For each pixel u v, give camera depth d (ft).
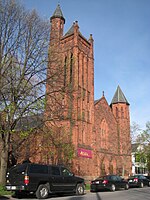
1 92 66.03
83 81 145.18
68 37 148.15
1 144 69.15
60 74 78.84
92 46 159.63
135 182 104.17
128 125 180.34
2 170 67.21
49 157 104.53
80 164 124.47
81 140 130.72
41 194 54.19
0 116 64.80
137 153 183.52
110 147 159.84
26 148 89.76
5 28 71.05
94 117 146.82
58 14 155.94
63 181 60.80
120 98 182.39
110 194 69.21
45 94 73.72
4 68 68.49
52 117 79.00
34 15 77.15
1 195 56.65
